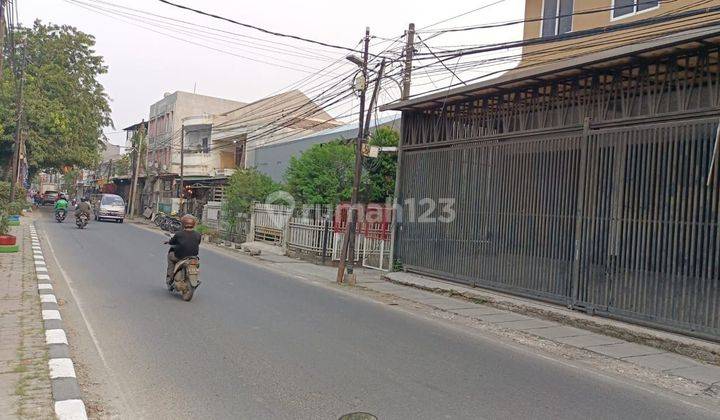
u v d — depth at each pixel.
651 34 10.52
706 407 5.78
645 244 9.14
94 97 40.31
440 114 14.27
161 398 5.03
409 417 4.82
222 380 5.60
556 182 10.92
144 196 52.09
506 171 12.11
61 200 31.03
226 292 11.16
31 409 4.46
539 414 5.14
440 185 14.02
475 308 11.11
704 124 8.44
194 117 42.22
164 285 11.37
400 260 15.20
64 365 5.57
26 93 34.03
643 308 9.09
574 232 10.44
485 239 12.52
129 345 6.75
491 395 5.62
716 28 8.08
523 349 7.98
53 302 8.66
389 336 8.12
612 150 9.83
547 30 14.77
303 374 5.91
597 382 6.46
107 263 14.27
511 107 12.30
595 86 10.48
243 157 33.91
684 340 8.17
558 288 10.68
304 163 20.05
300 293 11.83
